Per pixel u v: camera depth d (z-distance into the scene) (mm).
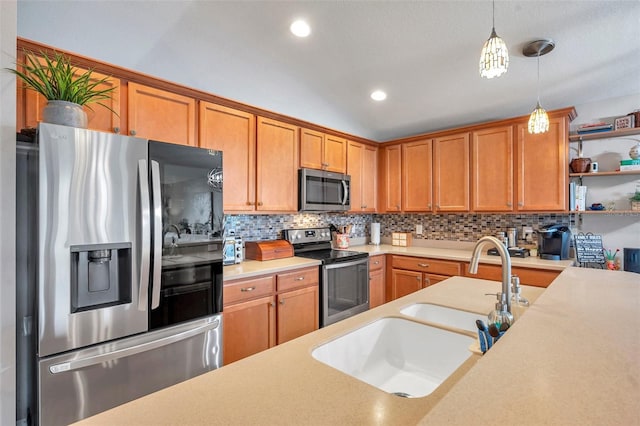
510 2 1595
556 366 679
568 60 2123
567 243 2795
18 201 1459
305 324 2682
